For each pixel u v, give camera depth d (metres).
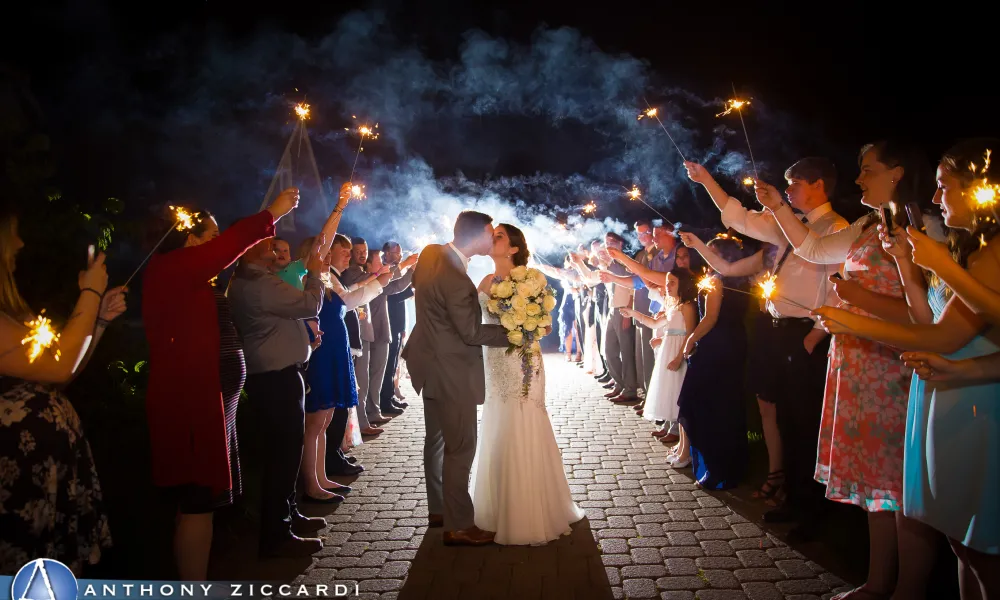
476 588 3.54
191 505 3.00
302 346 4.01
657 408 5.90
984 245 2.35
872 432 3.08
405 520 4.52
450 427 4.03
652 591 3.46
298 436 3.98
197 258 2.98
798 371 4.19
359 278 6.75
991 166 2.33
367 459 6.00
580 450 6.16
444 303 3.97
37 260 4.07
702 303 5.74
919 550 2.89
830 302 4.16
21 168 4.09
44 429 2.41
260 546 3.95
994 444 2.30
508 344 4.11
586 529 4.30
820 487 4.06
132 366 5.25
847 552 3.83
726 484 4.94
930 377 2.33
